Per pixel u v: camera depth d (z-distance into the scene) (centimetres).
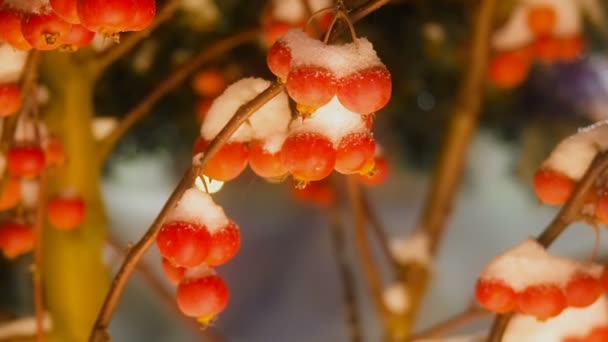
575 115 93
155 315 129
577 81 94
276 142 47
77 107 58
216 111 48
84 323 59
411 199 151
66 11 44
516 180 101
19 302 86
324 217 152
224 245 46
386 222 144
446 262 139
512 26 74
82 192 59
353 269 132
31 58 50
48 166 56
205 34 75
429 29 81
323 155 45
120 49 58
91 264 59
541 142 94
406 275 74
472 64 75
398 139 101
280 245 148
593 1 79
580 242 127
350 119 45
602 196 49
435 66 86
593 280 50
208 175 47
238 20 75
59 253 59
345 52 44
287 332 132
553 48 72
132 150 91
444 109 92
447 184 77
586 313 53
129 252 47
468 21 83
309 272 142
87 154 59
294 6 58
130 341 124
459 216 150
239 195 149
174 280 49
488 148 138
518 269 50
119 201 143
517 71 74
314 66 44
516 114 94
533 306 49
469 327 123
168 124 86
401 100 88
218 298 47
